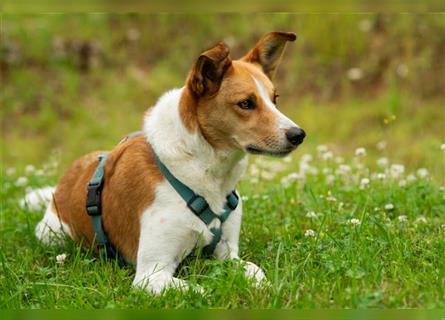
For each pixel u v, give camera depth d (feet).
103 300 21.07
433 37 58.80
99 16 65.67
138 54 63.36
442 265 21.83
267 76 24.32
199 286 21.17
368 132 51.34
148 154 23.25
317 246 23.68
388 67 57.62
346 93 56.70
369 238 23.67
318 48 60.18
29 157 50.49
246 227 27.53
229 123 22.20
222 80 22.26
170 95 23.61
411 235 24.97
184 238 22.74
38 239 27.45
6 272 23.41
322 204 29.22
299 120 53.42
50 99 58.18
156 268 22.43
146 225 22.71
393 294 19.84
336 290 20.34
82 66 61.87
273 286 20.52
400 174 32.35
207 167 22.53
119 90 59.31
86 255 24.93
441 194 29.58
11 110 57.06
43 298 21.48
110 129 54.29
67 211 26.63
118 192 23.72
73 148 52.16
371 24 60.59
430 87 55.52
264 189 33.04
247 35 63.05
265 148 22.06
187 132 22.39
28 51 61.87
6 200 34.55
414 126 51.57
